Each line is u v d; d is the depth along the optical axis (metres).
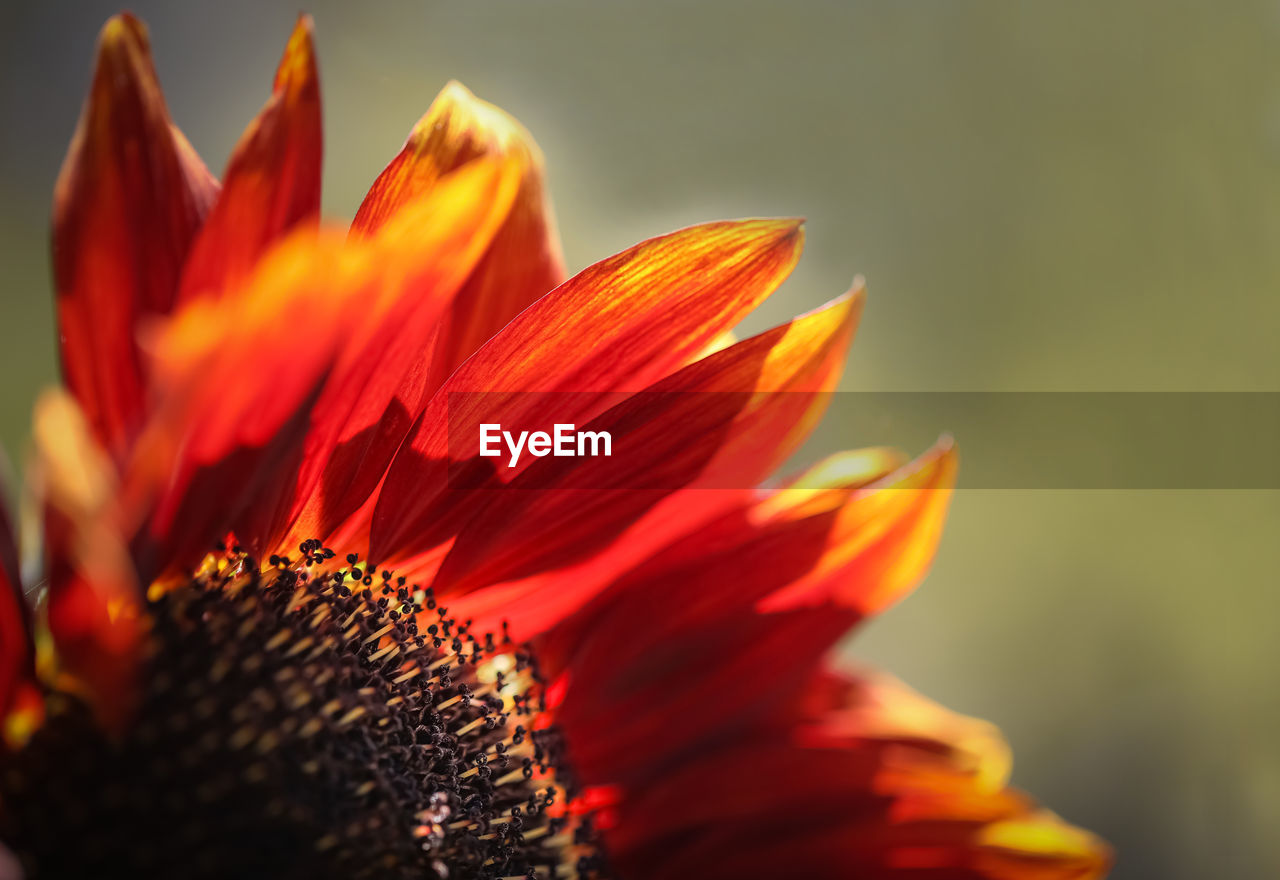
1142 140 0.47
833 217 0.46
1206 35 0.46
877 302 0.46
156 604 0.17
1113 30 0.47
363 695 0.18
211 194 0.17
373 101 0.43
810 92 0.47
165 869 0.16
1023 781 0.41
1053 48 0.47
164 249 0.16
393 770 0.18
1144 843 0.41
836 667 0.22
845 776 0.21
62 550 0.15
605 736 0.21
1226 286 0.46
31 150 0.39
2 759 0.16
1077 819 0.41
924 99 0.47
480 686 0.19
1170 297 0.46
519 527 0.19
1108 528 0.44
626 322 0.18
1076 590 0.44
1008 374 0.46
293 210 0.17
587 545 0.19
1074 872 0.21
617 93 0.46
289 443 0.16
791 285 0.46
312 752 0.17
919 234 0.47
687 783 0.21
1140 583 0.44
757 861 0.21
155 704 0.16
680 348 0.18
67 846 0.16
